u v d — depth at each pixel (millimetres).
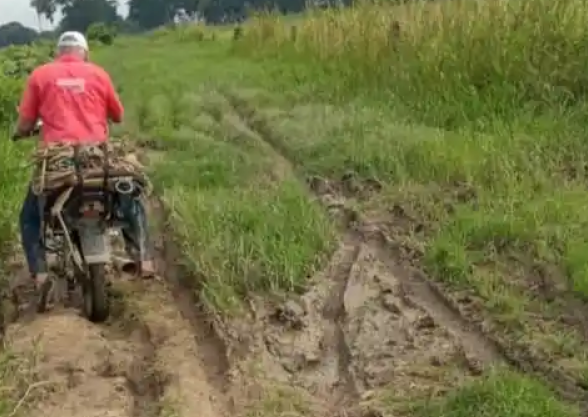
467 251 7281
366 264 7477
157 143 12352
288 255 7363
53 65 7285
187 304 7074
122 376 5922
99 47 38656
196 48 30781
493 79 11539
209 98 15812
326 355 6285
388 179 9344
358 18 16141
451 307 6648
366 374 5902
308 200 8859
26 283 7555
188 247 7703
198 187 9586
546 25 11477
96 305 6727
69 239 6676
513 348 5945
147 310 6863
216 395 5668
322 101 14156
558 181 8539
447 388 5574
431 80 12406
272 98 14906
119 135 13109
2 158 9836
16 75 19719
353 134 11000
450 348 6113
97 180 6559
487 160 9016
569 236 7168
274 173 10242
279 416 5375
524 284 6730
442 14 13508
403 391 5602
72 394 5637
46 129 7125
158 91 17578
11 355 5961
